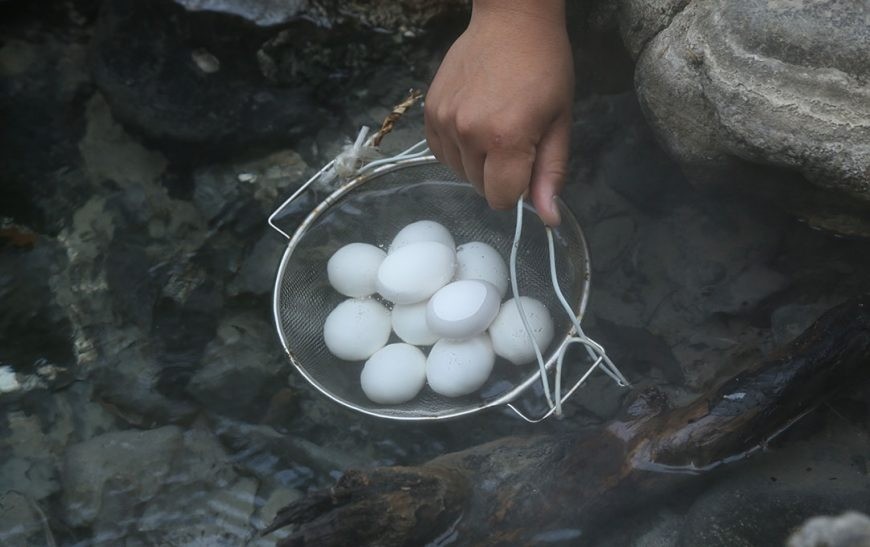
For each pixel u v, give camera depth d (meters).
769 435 1.00
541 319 1.06
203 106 1.20
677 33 1.01
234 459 1.08
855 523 0.94
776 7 0.94
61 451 1.09
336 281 1.10
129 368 1.13
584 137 1.19
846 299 1.07
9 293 1.17
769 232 1.10
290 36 1.20
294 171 1.21
